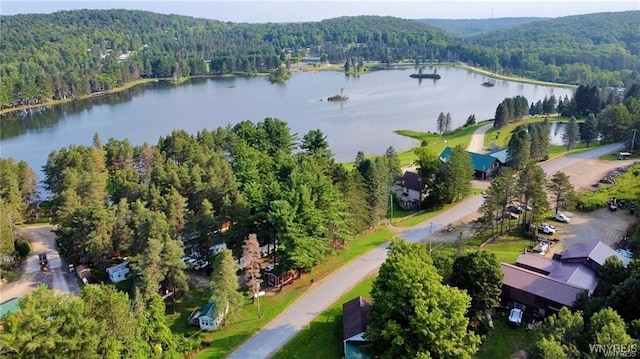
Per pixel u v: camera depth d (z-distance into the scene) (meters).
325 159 107.19
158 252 62.53
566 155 130.12
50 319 42.03
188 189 96.00
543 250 73.62
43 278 78.94
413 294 46.34
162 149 132.25
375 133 193.12
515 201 85.00
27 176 111.25
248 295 68.94
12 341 39.81
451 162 98.50
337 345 56.22
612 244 75.25
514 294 59.00
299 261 66.38
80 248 80.25
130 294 67.88
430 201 101.00
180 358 54.12
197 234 75.19
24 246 87.06
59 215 85.19
